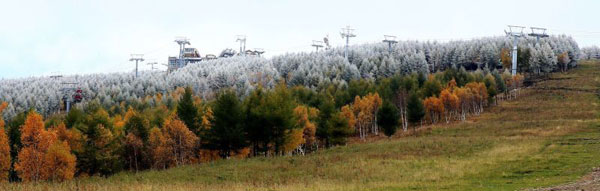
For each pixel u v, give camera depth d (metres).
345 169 46.69
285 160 56.09
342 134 81.50
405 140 74.81
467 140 66.81
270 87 173.00
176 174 48.59
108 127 70.81
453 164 46.06
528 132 75.44
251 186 36.00
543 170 39.22
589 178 32.59
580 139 60.69
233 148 65.25
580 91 128.00
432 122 110.19
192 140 61.88
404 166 46.59
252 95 71.19
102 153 63.12
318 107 103.94
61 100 182.50
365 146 70.12
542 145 56.25
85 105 153.50
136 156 67.31
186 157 64.69
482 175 38.53
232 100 65.31
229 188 34.94
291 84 176.62
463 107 108.75
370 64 191.62
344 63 198.00
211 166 53.78
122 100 169.75
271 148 69.44
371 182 36.94
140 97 176.38
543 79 158.12
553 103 114.50
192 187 36.22
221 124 64.50
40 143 56.16
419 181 37.00
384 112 86.19
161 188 35.06
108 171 63.72
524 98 128.75
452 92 116.31
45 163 54.72
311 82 168.00
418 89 123.69
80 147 63.38
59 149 54.62
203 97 163.62
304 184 36.16
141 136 68.25
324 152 68.31
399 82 133.25
